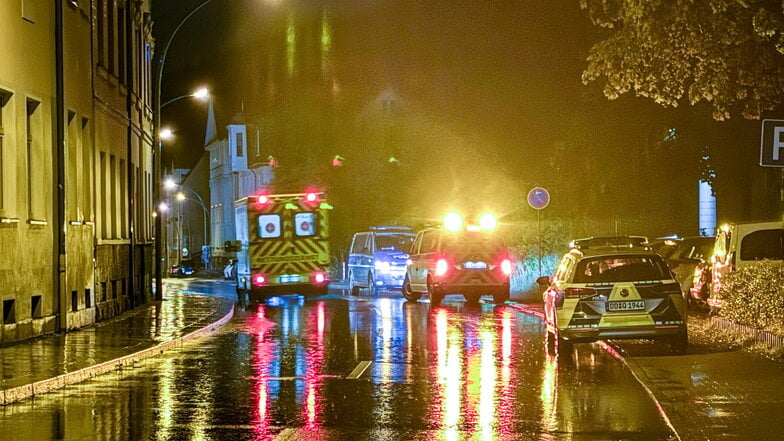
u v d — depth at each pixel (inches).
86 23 921.5
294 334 794.2
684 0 642.8
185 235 3973.9
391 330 816.9
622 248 622.8
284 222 1350.9
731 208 1155.3
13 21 716.0
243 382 520.7
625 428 386.3
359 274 1467.8
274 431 383.9
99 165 980.6
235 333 811.4
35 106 767.7
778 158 518.9
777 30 634.2
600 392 478.6
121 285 1071.0
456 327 839.7
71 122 872.9
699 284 930.1
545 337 748.6
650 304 603.2
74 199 869.8
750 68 682.8
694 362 564.7
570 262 630.5
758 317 664.4
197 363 606.9
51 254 784.9
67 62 850.1
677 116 1080.8
